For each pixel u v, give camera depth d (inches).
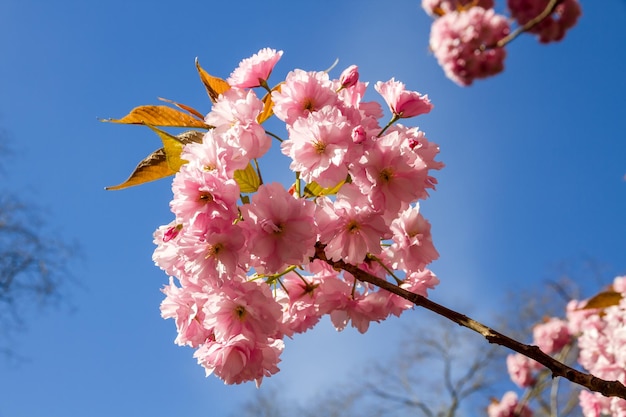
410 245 23.8
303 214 21.5
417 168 22.1
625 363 36.7
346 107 22.7
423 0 81.0
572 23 71.2
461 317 20.0
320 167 21.5
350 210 22.0
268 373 22.8
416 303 20.4
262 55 24.4
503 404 102.8
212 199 21.1
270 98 24.2
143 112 23.8
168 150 22.7
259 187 21.5
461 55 75.5
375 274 24.8
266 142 22.4
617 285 36.2
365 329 24.9
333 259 21.9
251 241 21.2
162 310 23.5
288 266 23.3
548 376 98.1
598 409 44.6
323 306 24.8
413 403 175.3
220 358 22.6
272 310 22.4
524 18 73.1
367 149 21.9
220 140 21.8
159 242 23.0
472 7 77.1
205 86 24.5
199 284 22.8
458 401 172.4
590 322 48.2
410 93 23.8
